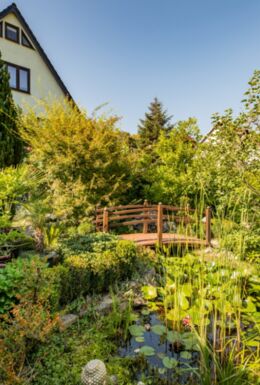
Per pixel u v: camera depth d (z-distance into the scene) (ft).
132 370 7.47
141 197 26.73
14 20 33.71
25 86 34.83
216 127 14.33
